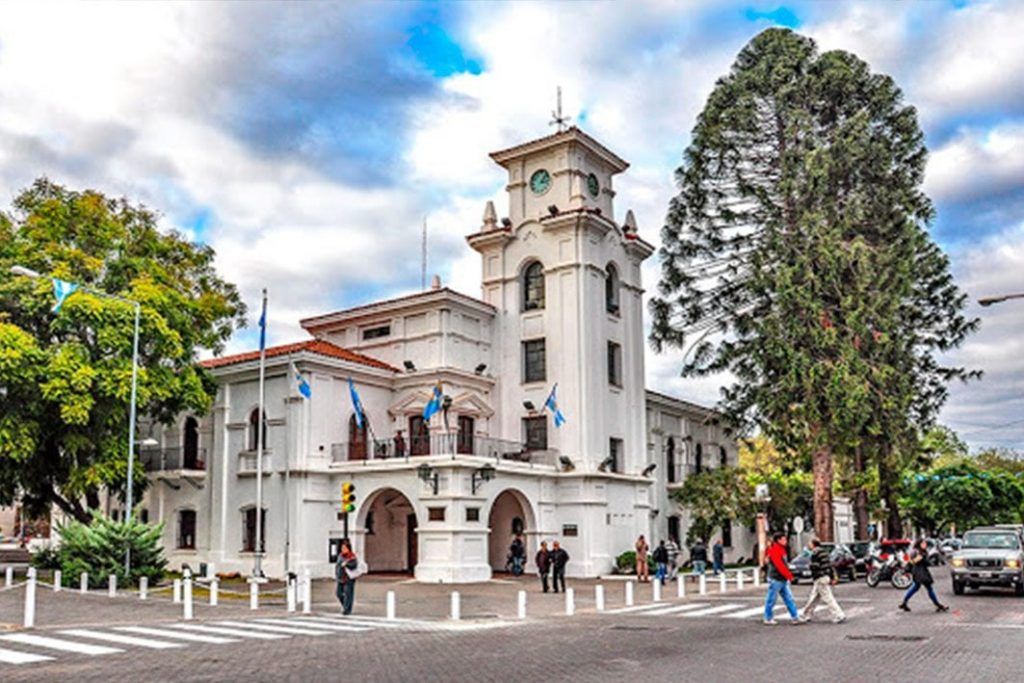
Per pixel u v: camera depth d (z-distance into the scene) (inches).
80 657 561.6
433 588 1214.3
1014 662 518.9
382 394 1568.7
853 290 1525.6
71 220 1354.6
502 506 1589.6
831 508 1547.7
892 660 530.6
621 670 502.0
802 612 787.4
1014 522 2711.6
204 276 1537.9
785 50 1706.4
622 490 1615.4
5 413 1231.5
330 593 1137.4
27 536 2325.3
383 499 1535.4
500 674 489.7
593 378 1589.6
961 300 1771.7
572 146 1654.8
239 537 1466.5
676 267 1744.6
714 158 1728.6
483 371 1632.6
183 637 671.1
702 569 1298.0
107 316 1235.2
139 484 1424.7
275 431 1453.0
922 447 1740.9
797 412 1573.6
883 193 1608.0
